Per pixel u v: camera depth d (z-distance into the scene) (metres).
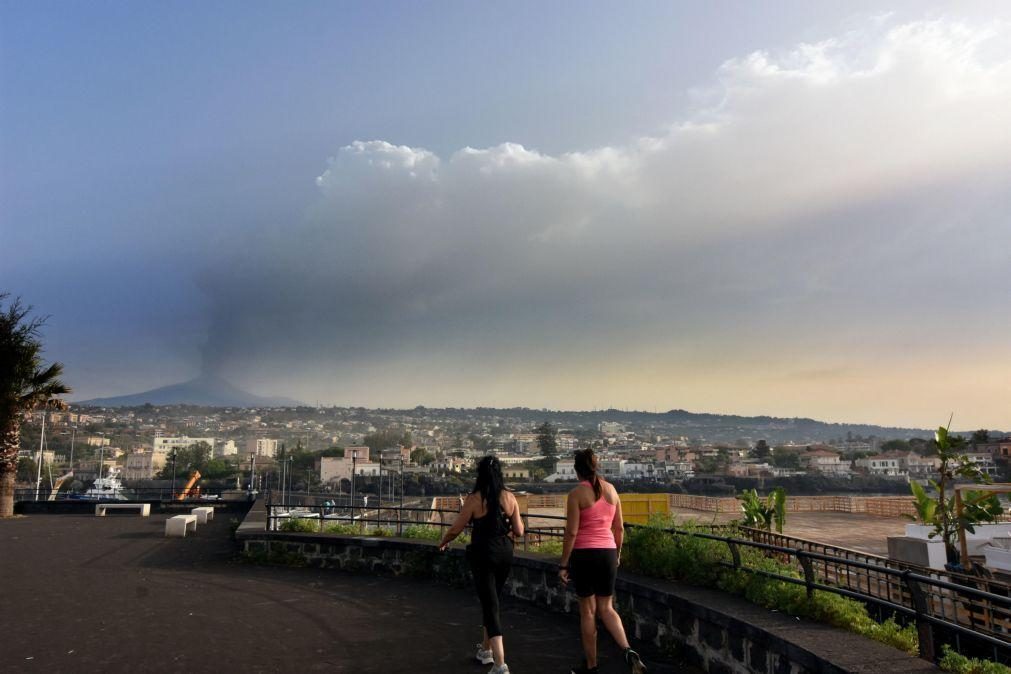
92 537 17.92
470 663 6.50
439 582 11.16
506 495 6.41
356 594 10.16
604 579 5.84
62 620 8.35
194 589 10.59
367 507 15.42
